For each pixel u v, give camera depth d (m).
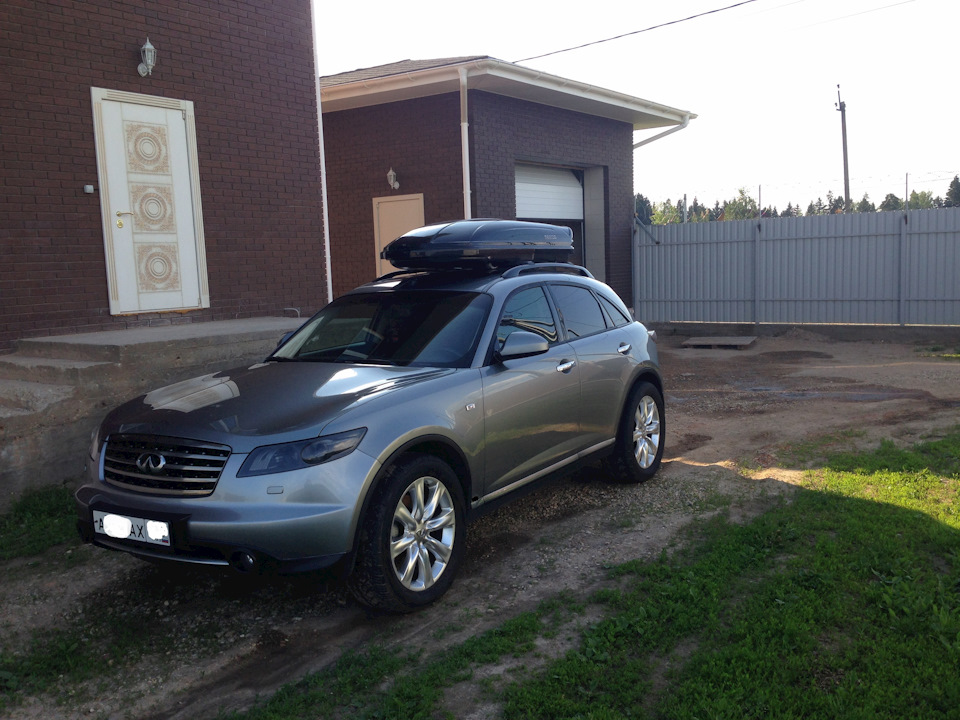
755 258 17.41
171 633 3.95
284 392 4.20
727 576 4.12
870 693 2.96
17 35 7.36
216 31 9.09
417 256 5.31
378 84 13.20
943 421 7.68
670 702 3.01
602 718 2.93
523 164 15.79
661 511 5.41
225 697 3.37
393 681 3.37
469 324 4.83
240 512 3.56
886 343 15.52
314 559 3.61
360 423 3.82
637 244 18.84
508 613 3.99
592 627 3.64
